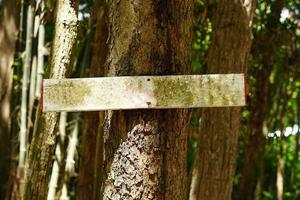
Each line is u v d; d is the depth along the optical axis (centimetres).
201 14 480
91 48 523
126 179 232
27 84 445
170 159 235
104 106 227
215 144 370
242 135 680
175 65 237
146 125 232
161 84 227
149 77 227
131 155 232
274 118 655
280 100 663
